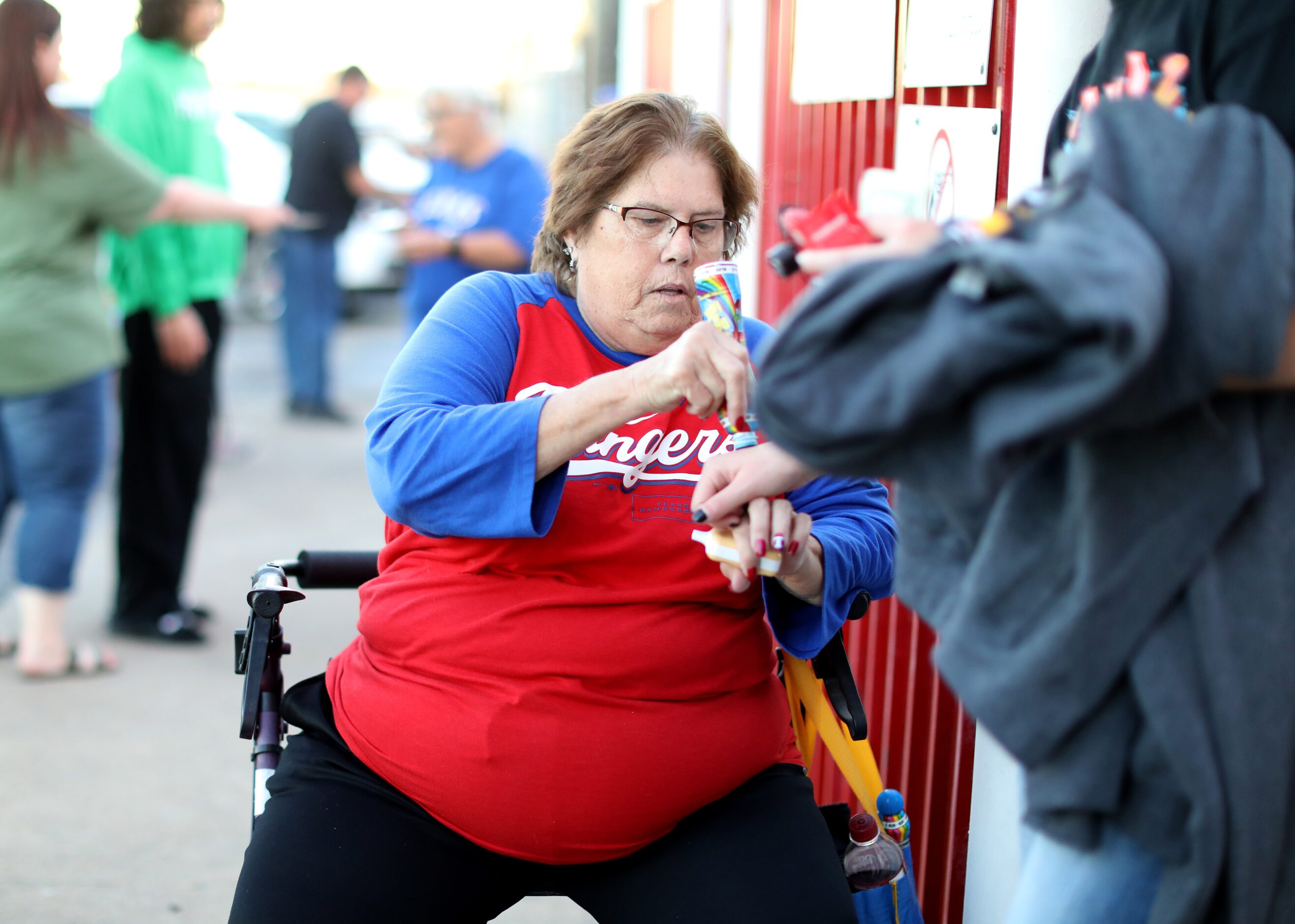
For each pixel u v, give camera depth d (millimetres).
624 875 1641
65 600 4008
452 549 1695
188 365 4023
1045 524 1158
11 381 3631
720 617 1702
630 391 1501
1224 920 1161
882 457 1071
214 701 3834
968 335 967
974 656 1168
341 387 9414
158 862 2879
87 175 3492
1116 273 928
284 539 5582
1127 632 1105
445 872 1617
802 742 1927
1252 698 1112
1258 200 1036
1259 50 1160
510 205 4855
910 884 1784
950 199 2113
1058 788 1152
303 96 20172
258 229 3801
